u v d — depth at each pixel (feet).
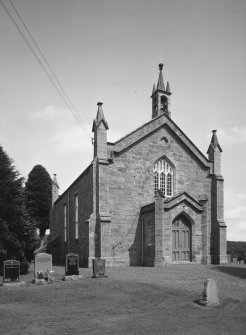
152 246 87.76
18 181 80.89
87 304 42.60
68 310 39.63
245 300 44.37
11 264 58.03
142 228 93.35
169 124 103.86
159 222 86.79
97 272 63.82
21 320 35.29
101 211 87.25
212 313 38.11
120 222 91.20
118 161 93.50
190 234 95.61
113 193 91.30
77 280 60.90
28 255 80.53
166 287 52.75
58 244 137.69
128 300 44.55
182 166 104.17
